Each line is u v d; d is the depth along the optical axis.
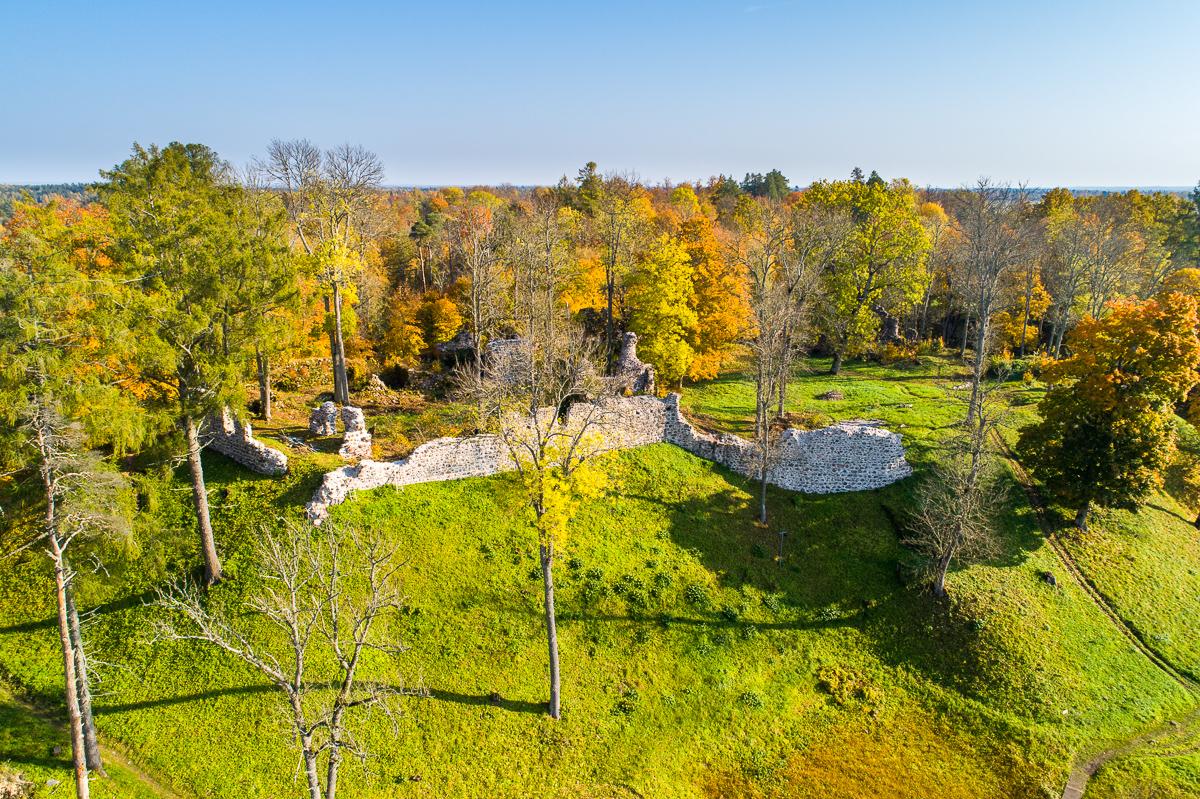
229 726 23.00
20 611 25.73
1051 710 27.83
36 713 22.81
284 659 24.94
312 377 48.62
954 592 32.12
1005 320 65.25
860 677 29.25
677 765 24.75
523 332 47.06
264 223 28.77
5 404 18.31
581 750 24.41
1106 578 34.25
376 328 57.81
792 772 25.22
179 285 24.45
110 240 25.34
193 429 25.91
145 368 24.31
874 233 59.66
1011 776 25.58
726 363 62.59
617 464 37.12
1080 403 35.22
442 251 73.94
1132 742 26.94
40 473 19.44
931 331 76.12
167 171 25.45
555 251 50.78
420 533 30.31
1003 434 45.00
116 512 20.64
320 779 22.08
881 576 33.69
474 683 25.69
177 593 26.45
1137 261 67.50
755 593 31.97
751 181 143.75
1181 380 33.44
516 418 32.78
